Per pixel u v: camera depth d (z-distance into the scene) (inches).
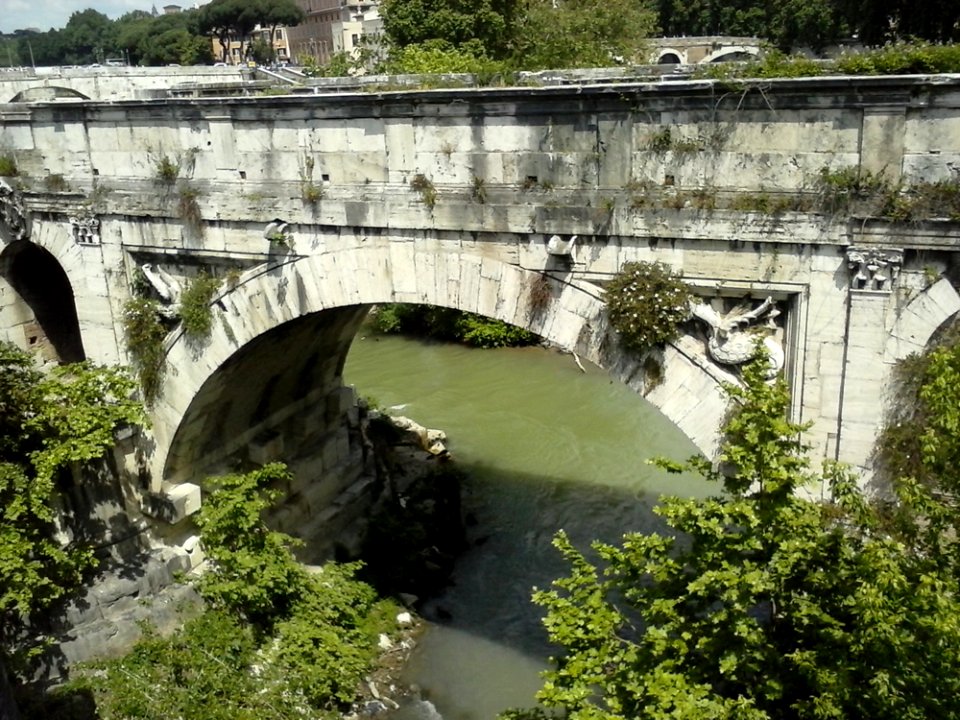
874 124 569.6
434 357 1819.6
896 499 584.7
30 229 937.5
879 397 600.7
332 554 1015.6
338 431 1118.4
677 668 496.7
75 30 6338.6
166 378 888.9
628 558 535.8
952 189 554.6
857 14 1651.1
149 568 847.1
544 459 1293.1
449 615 938.7
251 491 875.4
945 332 577.9
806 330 613.3
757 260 620.4
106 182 879.1
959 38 1464.1
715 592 502.0
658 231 644.7
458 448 1330.0
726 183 625.0
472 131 700.7
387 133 733.3
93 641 771.4
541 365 1738.4
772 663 477.7
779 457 491.5
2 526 723.4
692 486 1197.1
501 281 716.0
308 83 924.0
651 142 642.2
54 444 762.2
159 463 907.4
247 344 847.1
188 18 5012.3
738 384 639.1
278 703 733.9
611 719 471.2
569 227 674.8
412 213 730.8
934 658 428.8
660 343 659.4
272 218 793.6
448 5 1691.7
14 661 718.5
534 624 922.7
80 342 1107.3
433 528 1066.1
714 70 629.9
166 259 880.3
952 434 445.7
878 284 582.2
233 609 820.6
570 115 663.1
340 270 779.4
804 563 479.2
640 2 2652.6
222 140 806.5
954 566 454.3
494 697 817.5
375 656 867.4
